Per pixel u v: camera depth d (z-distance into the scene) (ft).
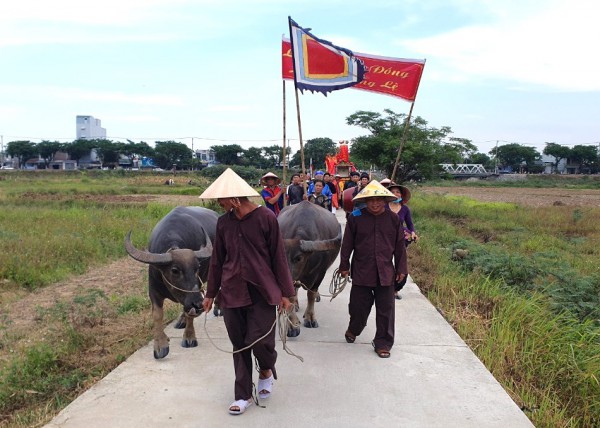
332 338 21.06
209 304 15.37
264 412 14.84
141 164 376.68
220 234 15.03
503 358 19.63
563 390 18.28
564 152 379.96
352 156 70.08
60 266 36.09
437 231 55.01
